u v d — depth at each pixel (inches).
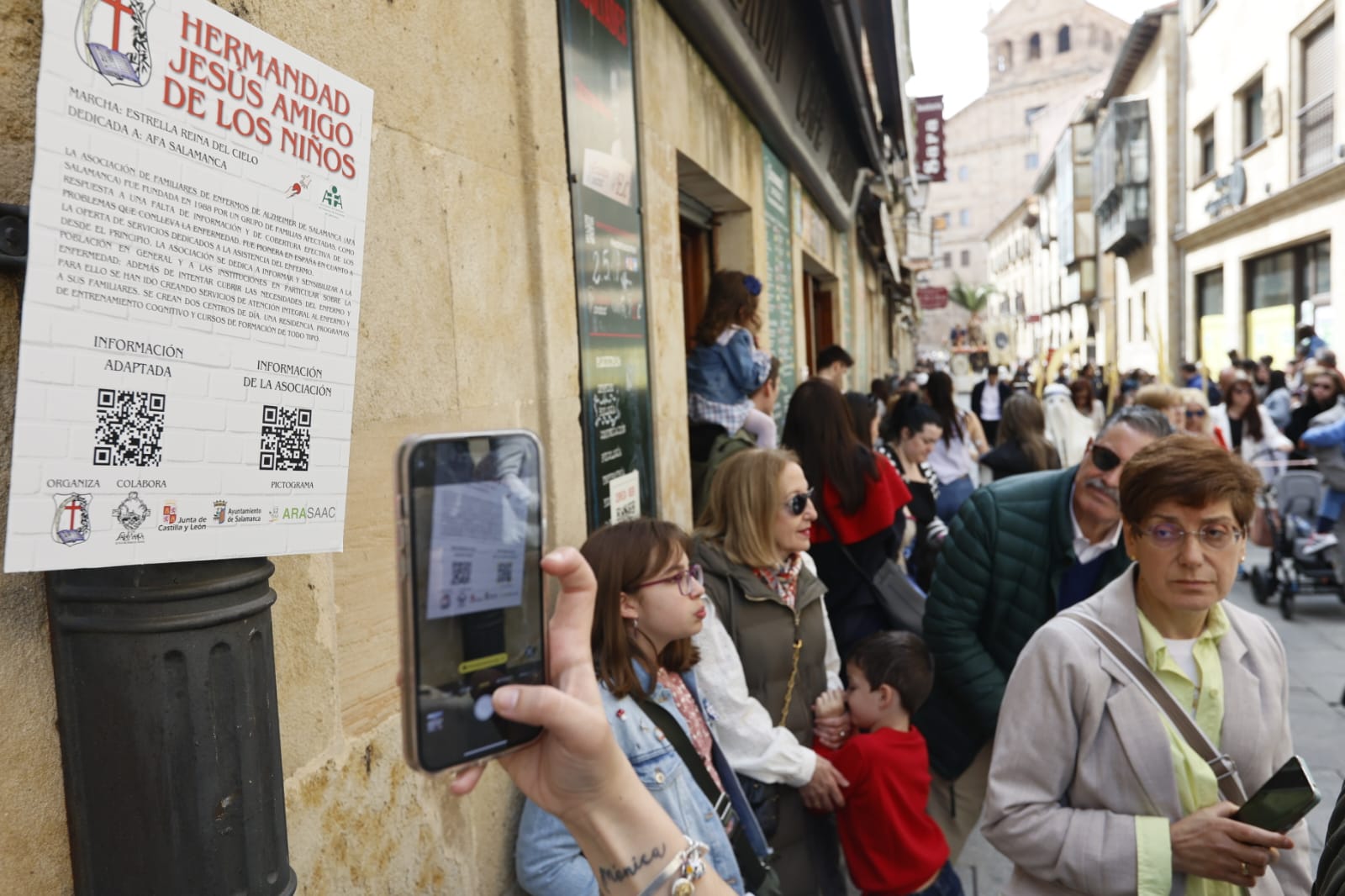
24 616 42.1
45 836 42.3
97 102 36.6
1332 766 169.0
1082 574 109.2
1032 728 76.5
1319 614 263.6
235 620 42.6
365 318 68.4
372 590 69.5
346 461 50.4
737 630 104.4
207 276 41.8
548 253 99.4
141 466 38.8
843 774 109.4
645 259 136.0
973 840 152.9
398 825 70.8
